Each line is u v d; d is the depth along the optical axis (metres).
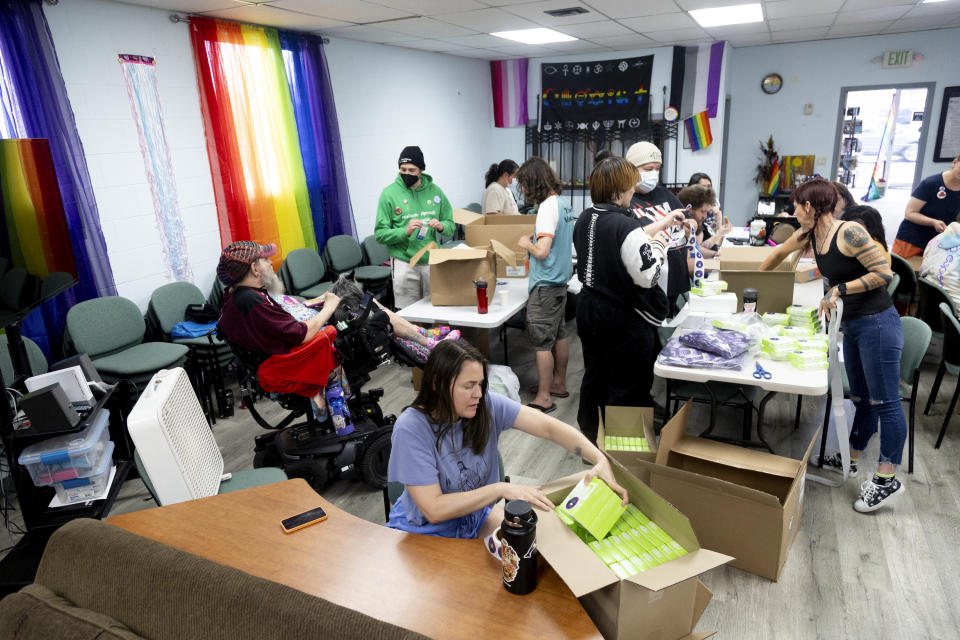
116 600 1.22
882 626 1.98
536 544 1.24
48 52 3.20
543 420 1.70
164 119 3.97
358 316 2.59
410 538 1.45
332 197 5.36
